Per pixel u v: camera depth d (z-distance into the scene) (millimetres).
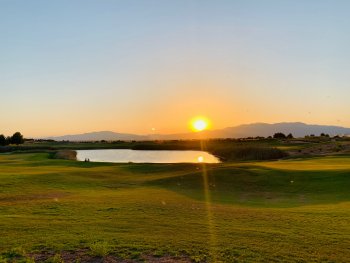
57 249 16141
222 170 47969
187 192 37312
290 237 17875
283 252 15609
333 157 75062
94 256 15234
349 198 31094
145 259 14828
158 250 15883
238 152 107750
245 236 18141
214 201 31859
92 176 48938
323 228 19625
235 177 43969
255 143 159250
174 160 111688
